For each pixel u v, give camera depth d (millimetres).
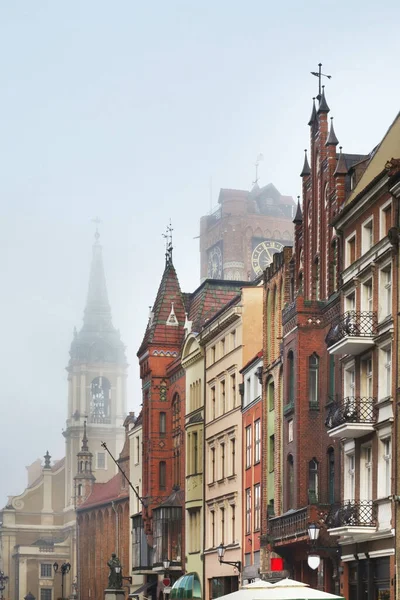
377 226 67812
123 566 176750
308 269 81375
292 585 53531
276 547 79438
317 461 76500
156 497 128500
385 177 65125
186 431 118375
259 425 95562
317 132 81312
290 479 79750
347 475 70688
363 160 75812
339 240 74688
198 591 105688
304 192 83438
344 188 75750
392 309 64500
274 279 90000
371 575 66312
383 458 65438
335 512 68938
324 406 76062
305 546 74812
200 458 115188
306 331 77375
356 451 68938
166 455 129500
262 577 84875
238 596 53375
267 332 91250
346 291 71688
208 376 114250
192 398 120438
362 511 66062
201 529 114000
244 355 102812
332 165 77625
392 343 63938
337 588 71875
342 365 72062
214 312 125938
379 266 66938
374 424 66062
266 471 90250
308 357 77188
